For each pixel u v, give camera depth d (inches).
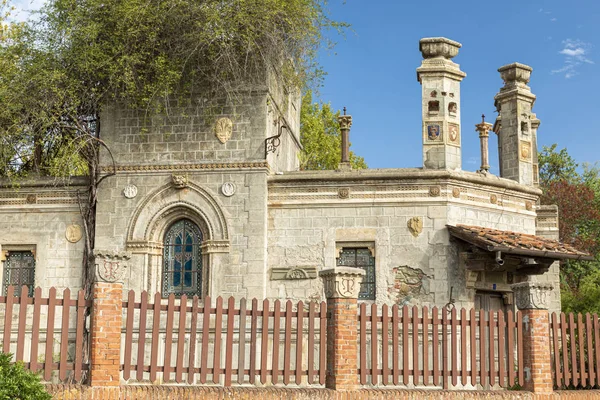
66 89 873.5
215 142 891.4
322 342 597.6
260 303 855.7
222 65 876.6
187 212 893.2
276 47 871.1
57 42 876.0
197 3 850.1
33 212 927.0
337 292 595.8
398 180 884.0
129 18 843.4
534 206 970.7
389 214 881.5
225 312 574.6
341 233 884.0
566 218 1701.5
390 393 593.3
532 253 810.2
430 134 892.6
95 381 539.5
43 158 952.9
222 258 870.4
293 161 1091.3
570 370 708.0
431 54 903.7
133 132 904.9
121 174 900.6
